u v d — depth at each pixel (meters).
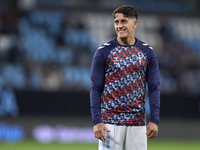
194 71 62.28
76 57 61.25
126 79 14.76
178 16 70.44
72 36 63.94
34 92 48.06
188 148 41.16
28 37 61.47
